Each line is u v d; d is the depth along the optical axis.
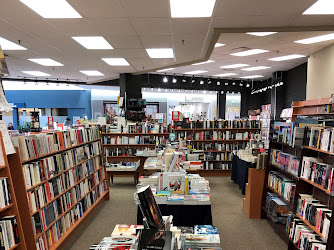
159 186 2.81
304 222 2.63
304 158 2.72
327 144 2.29
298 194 2.79
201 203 2.58
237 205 4.57
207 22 4.09
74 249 3.04
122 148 7.14
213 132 7.19
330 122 2.66
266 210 3.77
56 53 6.05
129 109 8.98
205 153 7.20
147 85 11.04
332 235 1.95
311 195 2.73
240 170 5.57
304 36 5.22
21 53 6.03
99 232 3.50
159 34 4.64
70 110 14.23
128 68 8.17
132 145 7.17
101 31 4.44
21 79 10.73
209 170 7.15
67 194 3.28
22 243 2.13
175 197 2.64
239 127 7.30
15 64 7.49
